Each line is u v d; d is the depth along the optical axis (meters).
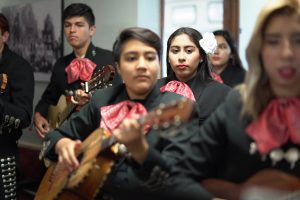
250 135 0.88
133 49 1.17
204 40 1.81
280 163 0.86
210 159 0.96
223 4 2.66
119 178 1.14
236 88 0.98
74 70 2.33
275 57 0.85
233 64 2.36
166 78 1.93
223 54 2.33
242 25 2.60
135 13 2.81
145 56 1.17
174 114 0.89
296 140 0.84
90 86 1.95
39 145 3.49
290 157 0.84
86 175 1.12
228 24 2.64
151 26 2.90
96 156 1.13
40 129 2.42
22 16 3.62
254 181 0.87
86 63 2.31
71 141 1.34
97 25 3.05
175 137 1.07
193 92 1.75
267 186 0.85
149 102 1.23
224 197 0.93
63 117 2.14
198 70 1.84
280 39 0.85
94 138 1.23
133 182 1.06
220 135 0.95
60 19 3.22
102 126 1.25
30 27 3.54
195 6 2.78
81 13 2.32
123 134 0.95
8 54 2.21
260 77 0.90
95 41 3.08
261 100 0.90
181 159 1.00
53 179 1.52
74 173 1.24
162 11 2.92
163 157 1.00
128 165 1.14
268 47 0.87
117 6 2.91
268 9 0.85
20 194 2.99
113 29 2.95
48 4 3.33
